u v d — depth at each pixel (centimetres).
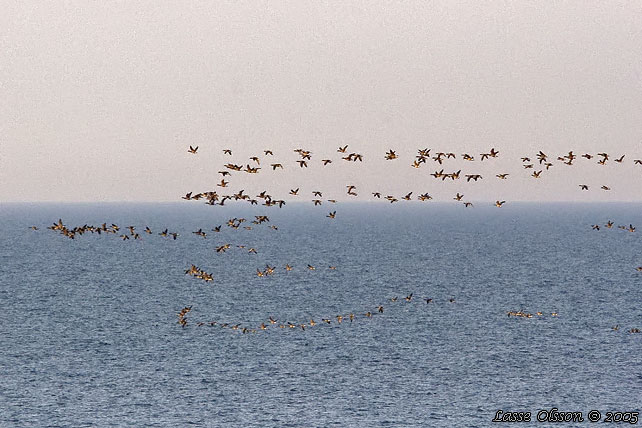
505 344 10575
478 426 7544
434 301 14238
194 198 7162
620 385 8769
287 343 10544
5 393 8306
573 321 12194
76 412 7781
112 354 9906
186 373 9088
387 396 8325
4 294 14575
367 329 11481
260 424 7506
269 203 7275
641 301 14200
